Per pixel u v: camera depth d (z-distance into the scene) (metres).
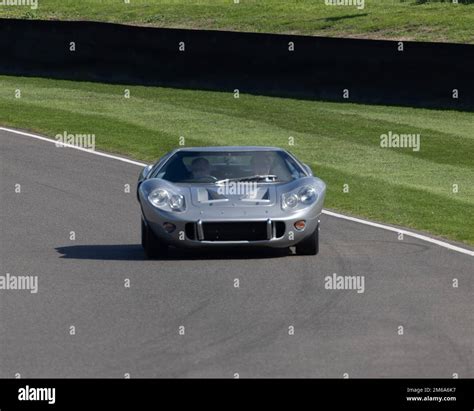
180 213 38.69
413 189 61.38
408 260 38.78
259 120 85.94
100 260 39.03
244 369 24.09
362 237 44.59
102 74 102.81
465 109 86.44
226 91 96.50
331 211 52.53
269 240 38.56
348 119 85.31
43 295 32.75
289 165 42.34
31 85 101.50
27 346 26.30
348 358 25.02
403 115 86.19
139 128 82.44
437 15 115.62
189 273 36.12
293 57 93.12
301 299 31.75
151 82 100.38
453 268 37.19
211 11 130.38
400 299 31.81
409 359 24.94
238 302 31.36
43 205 52.66
